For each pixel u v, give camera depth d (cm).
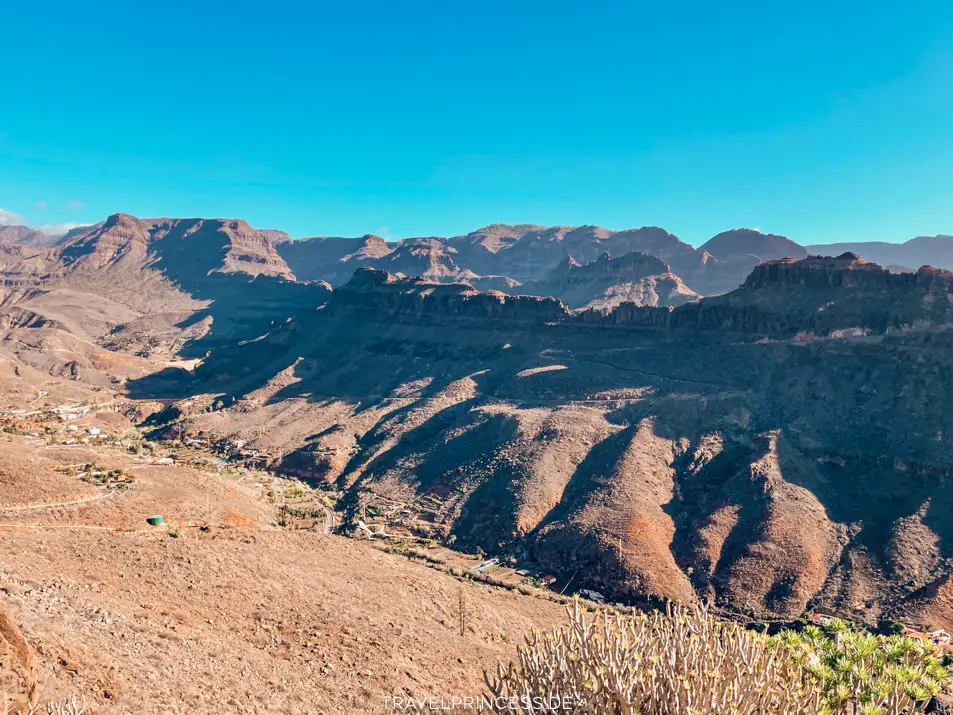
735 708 1214
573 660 1335
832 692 1469
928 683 1505
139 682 2616
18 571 3706
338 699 3184
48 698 2009
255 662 3362
